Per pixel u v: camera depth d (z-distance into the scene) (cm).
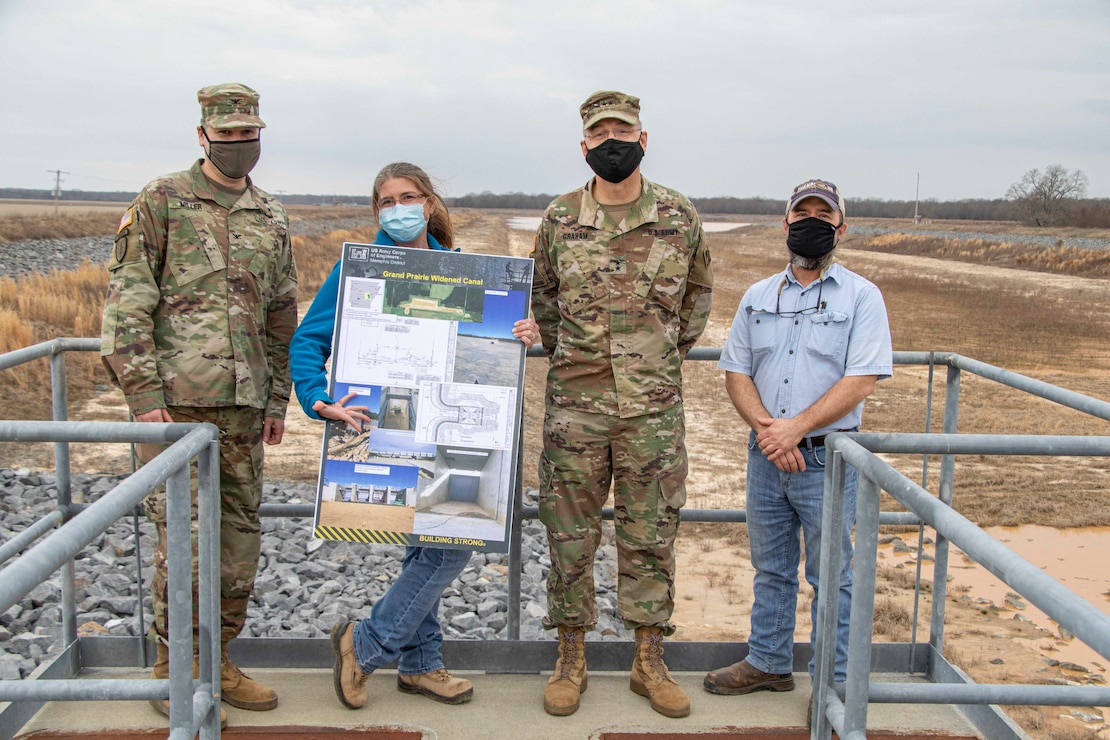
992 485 995
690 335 317
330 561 644
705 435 1143
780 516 306
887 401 1359
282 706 290
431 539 279
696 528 840
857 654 198
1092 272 3953
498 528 279
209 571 229
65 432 208
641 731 280
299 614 548
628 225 291
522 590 619
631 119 278
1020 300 2880
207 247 281
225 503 286
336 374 281
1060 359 1825
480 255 284
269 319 305
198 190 285
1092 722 533
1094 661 605
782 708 297
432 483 280
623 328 290
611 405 290
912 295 2983
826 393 296
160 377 276
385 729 277
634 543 295
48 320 1498
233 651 315
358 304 283
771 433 291
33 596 538
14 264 2764
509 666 317
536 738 275
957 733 281
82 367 1289
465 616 550
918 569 316
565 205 300
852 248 6206
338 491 281
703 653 322
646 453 290
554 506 297
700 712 293
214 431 220
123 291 270
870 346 293
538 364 1438
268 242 295
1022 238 6072
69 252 3412
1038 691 198
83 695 187
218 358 280
